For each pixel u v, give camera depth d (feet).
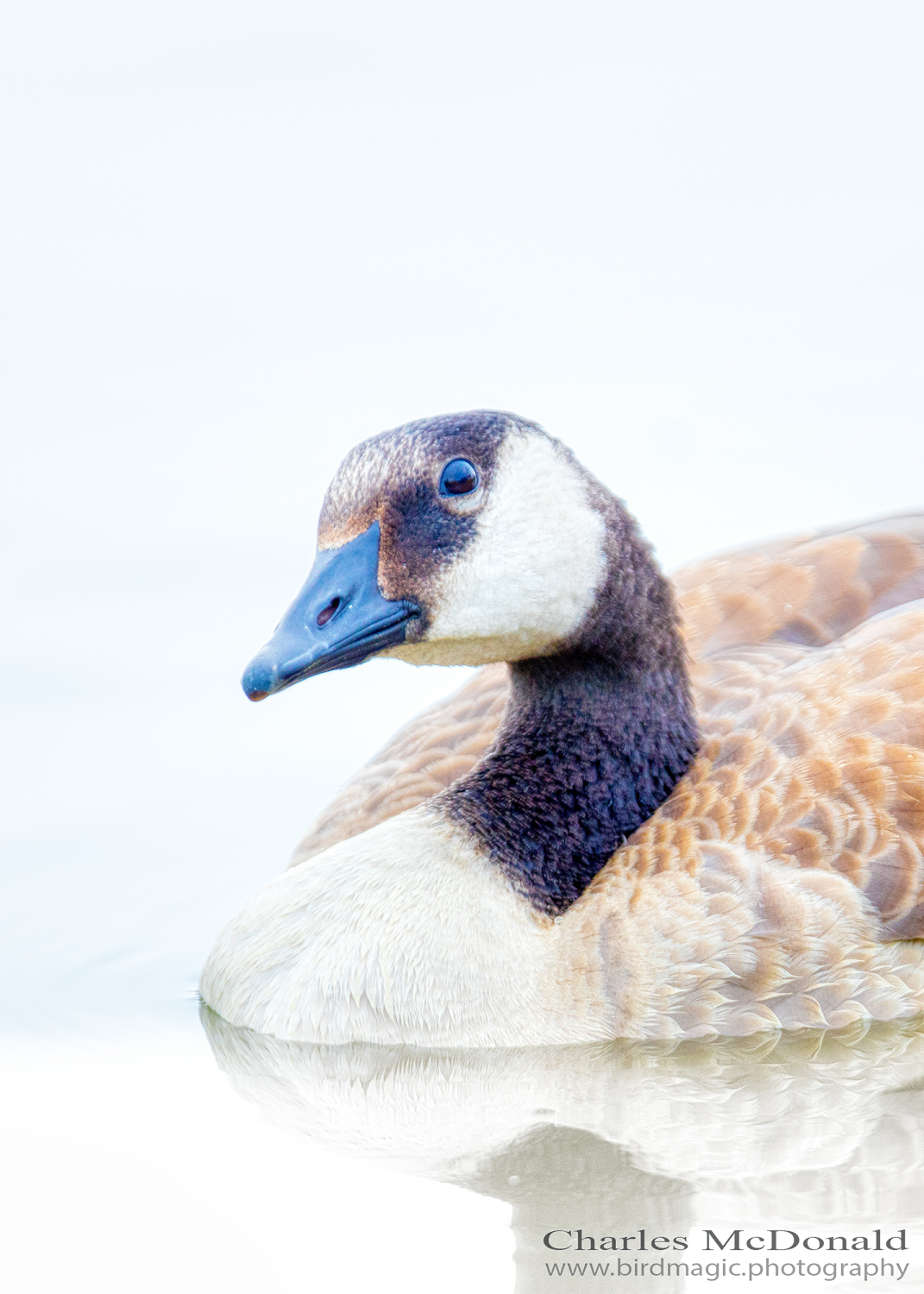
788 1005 39.11
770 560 47.60
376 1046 39.68
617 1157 34.55
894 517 47.75
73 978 43.88
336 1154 34.96
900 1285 30.45
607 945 39.65
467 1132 35.76
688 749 42.27
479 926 40.11
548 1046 39.40
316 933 40.83
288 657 38.88
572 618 40.81
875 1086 37.27
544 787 41.78
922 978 39.29
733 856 39.50
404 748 46.75
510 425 40.68
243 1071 38.75
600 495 41.22
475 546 40.09
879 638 42.24
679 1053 38.88
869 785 39.29
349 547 40.22
